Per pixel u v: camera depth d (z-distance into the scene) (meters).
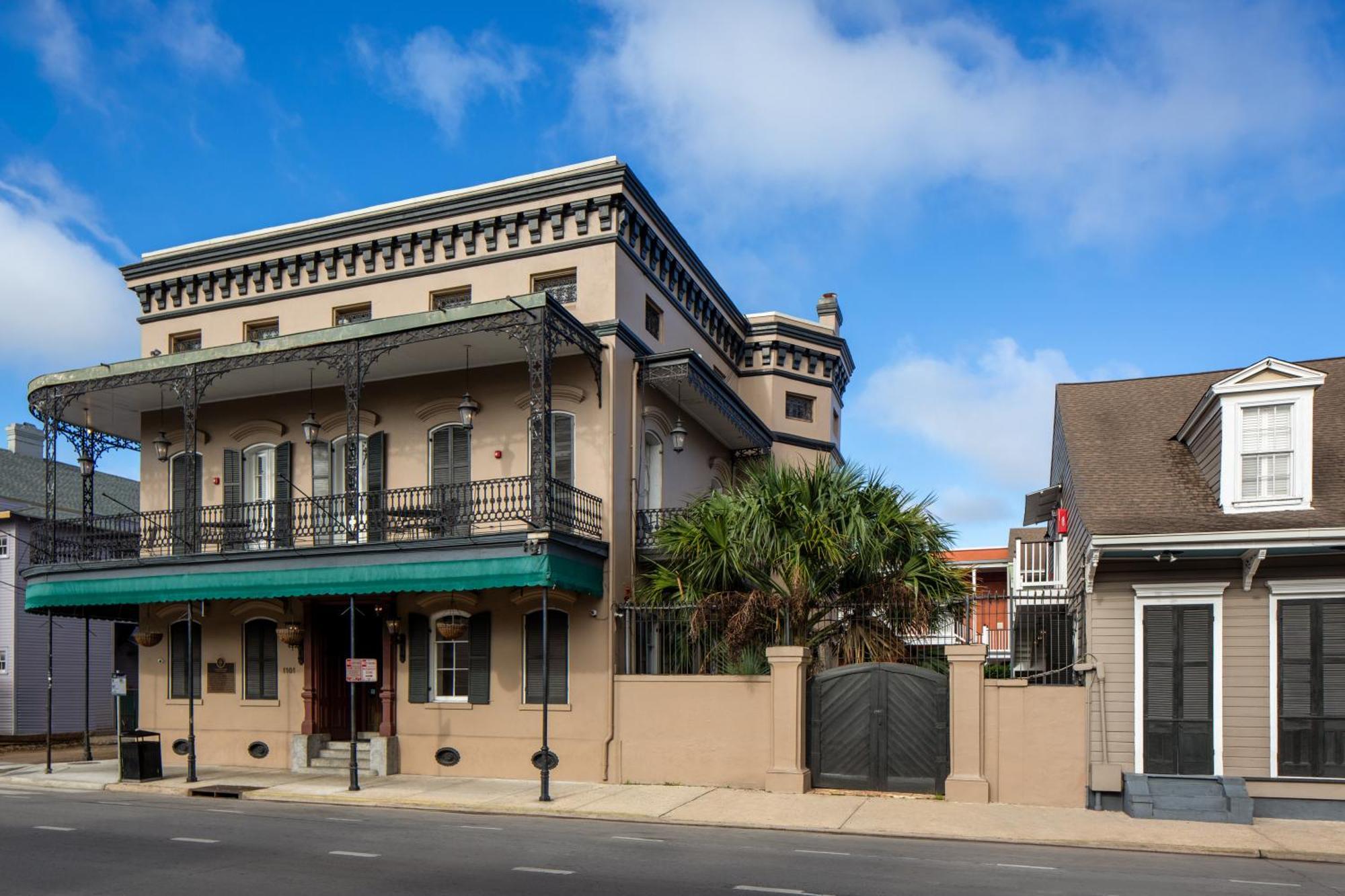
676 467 20.03
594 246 17.55
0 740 25.92
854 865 10.05
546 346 15.25
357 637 18.86
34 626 27.78
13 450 33.69
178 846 10.98
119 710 20.09
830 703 15.20
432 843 11.15
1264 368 14.09
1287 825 12.56
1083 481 15.53
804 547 15.52
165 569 17.28
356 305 19.27
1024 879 9.45
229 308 20.14
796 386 25.00
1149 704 13.76
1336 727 13.10
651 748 15.86
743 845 11.19
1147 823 12.60
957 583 16.03
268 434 19.53
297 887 8.87
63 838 11.52
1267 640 13.45
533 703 16.67
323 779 16.69
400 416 18.44
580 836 11.68
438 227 18.56
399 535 17.77
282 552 16.36
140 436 20.83
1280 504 13.89
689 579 16.45
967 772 14.20
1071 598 15.77
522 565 14.88
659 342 19.34
